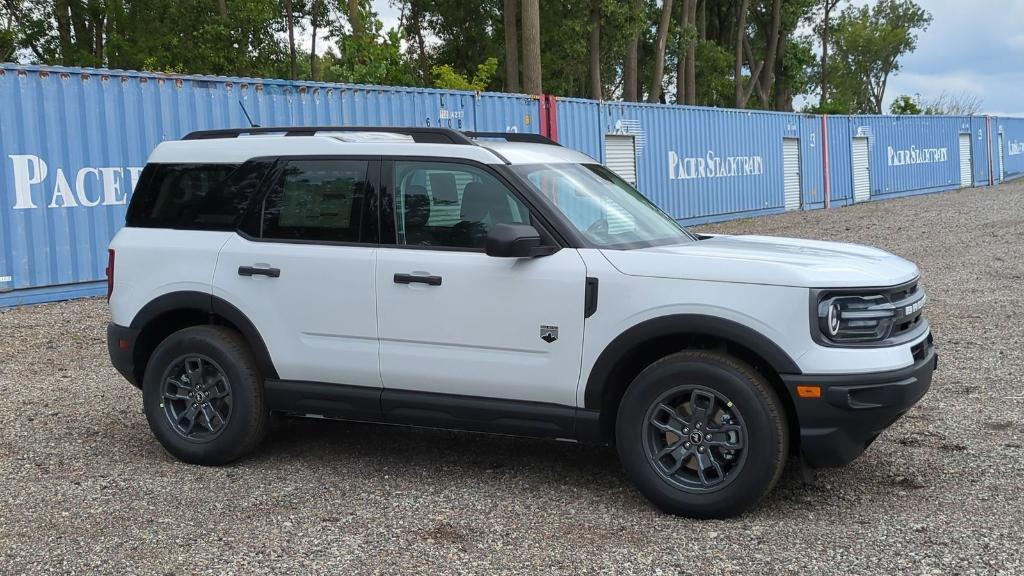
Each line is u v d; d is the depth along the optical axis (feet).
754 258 13.65
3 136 34.63
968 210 80.23
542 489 15.21
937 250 50.21
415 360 15.15
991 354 24.58
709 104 181.88
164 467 16.62
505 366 14.57
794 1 182.91
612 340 13.82
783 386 13.38
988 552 12.02
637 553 12.35
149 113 38.93
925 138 114.83
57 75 36.01
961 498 14.16
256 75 127.44
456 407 14.98
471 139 15.70
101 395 22.31
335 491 15.23
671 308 13.47
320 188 16.14
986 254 47.21
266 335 16.17
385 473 16.21
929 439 17.38
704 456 13.46
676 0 170.30
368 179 15.80
